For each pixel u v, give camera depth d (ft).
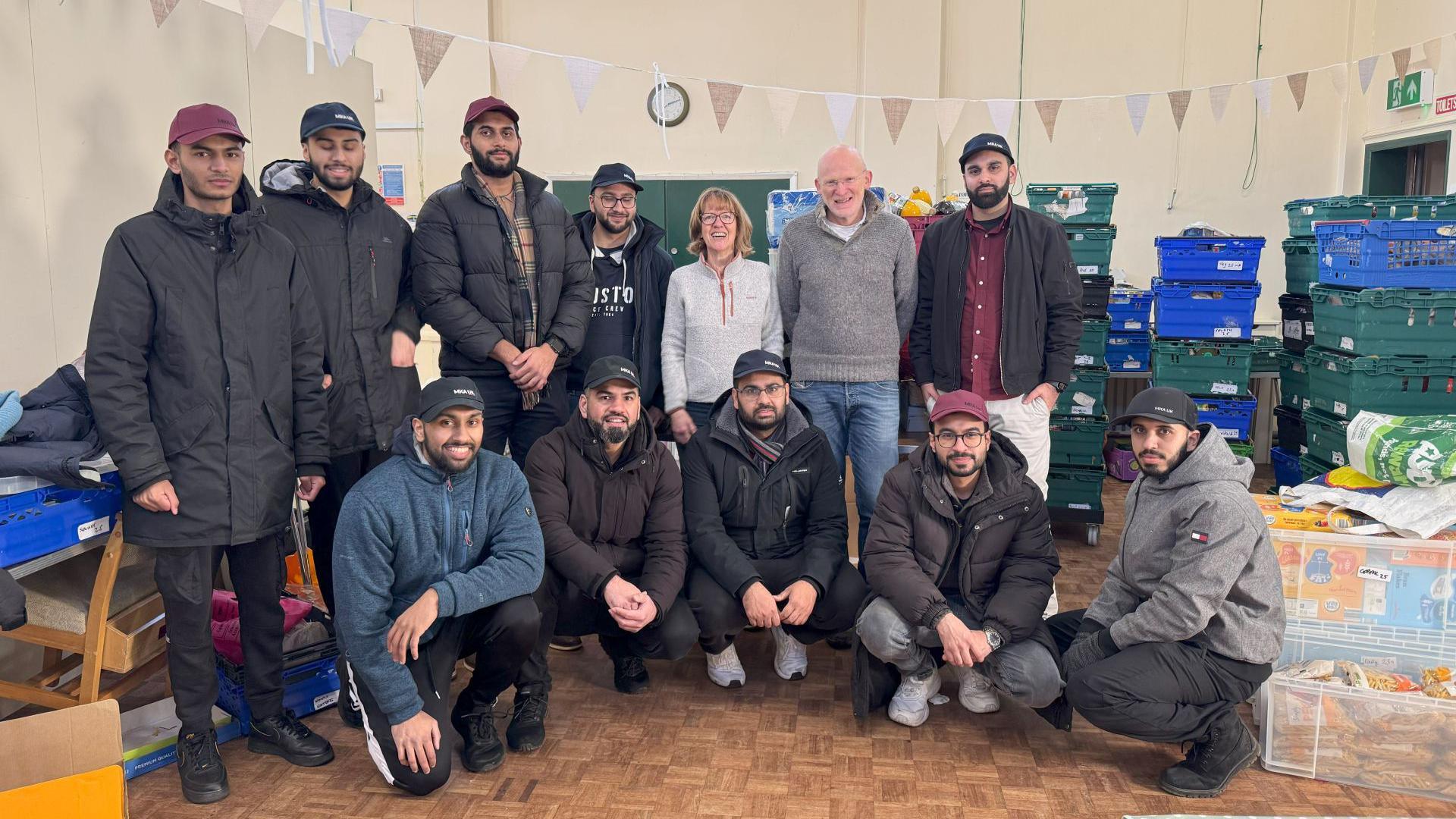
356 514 7.73
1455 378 13.05
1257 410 20.34
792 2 23.16
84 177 9.70
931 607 8.71
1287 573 8.82
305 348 8.33
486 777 8.29
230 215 7.73
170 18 10.93
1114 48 22.03
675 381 11.19
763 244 23.91
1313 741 8.16
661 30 23.57
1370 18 20.40
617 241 11.69
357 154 9.05
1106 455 19.94
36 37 9.07
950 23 22.71
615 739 8.95
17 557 7.37
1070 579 13.42
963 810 7.77
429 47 9.82
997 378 10.92
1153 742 8.46
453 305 10.03
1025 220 10.74
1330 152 21.18
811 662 10.75
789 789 8.09
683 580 9.59
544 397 10.81
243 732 9.02
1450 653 8.38
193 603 7.74
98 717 6.61
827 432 11.10
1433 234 12.89
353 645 7.70
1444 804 7.78
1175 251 16.03
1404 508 8.54
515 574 8.20
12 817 5.98
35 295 9.11
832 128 23.36
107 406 7.27
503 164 10.10
